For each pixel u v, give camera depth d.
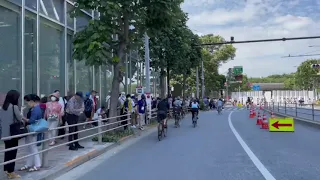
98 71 23.22
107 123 16.70
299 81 83.69
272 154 11.87
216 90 85.00
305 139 15.98
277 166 9.81
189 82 68.12
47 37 17.17
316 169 9.38
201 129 21.66
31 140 9.00
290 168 9.52
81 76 21.00
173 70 33.97
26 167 9.13
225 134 18.45
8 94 8.38
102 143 14.30
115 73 17.08
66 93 18.84
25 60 15.14
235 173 8.98
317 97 80.12
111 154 12.55
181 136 17.78
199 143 14.92
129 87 28.61
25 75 15.12
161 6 16.03
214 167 9.77
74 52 15.45
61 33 18.73
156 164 10.42
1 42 13.66
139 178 8.66
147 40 23.36
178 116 23.73
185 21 29.75
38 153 8.86
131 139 16.81
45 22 16.97
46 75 16.97
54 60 17.88
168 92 33.44
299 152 12.27
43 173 8.77
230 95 118.38
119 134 16.64
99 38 14.64
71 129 12.52
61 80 18.59
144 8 16.39
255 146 13.83
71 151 12.25
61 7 18.77
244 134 18.38
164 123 17.27
